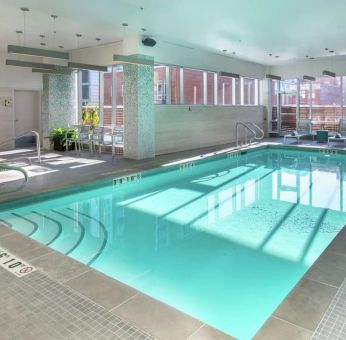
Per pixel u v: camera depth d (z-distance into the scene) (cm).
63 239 493
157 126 1093
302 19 805
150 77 1020
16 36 972
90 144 1165
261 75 1582
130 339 236
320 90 1524
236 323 300
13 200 607
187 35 970
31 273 330
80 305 276
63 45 1104
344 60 1413
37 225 548
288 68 1552
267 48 1160
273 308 323
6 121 1265
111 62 1081
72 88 1273
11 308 272
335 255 358
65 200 685
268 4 700
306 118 1572
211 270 400
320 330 241
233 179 873
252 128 1565
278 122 1659
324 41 1048
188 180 862
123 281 375
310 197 703
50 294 292
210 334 241
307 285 299
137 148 1006
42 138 1320
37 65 898
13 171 827
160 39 1023
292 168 1009
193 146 1242
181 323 253
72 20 809
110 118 1185
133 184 813
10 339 236
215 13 757
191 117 1224
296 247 462
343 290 290
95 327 248
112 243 481
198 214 603
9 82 1256
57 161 979
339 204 654
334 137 1333
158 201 682
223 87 1388
